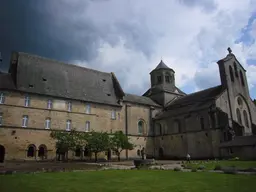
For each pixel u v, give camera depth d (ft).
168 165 98.07
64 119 140.67
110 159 153.99
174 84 212.02
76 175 60.08
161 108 194.90
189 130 153.99
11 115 123.34
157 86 208.23
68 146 125.39
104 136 134.62
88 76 172.14
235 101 159.12
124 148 145.69
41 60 153.48
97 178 53.57
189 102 172.45
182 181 47.24
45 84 142.00
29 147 126.52
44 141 130.52
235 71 169.58
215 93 157.58
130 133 169.37
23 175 59.88
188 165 90.63
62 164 103.81
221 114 137.28
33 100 132.16
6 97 124.26
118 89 176.65
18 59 141.69
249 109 168.04
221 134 134.31
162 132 176.55
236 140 125.59
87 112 152.35
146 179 51.06
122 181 48.24
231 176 55.01
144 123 180.86
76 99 147.95
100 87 172.04
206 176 55.36
